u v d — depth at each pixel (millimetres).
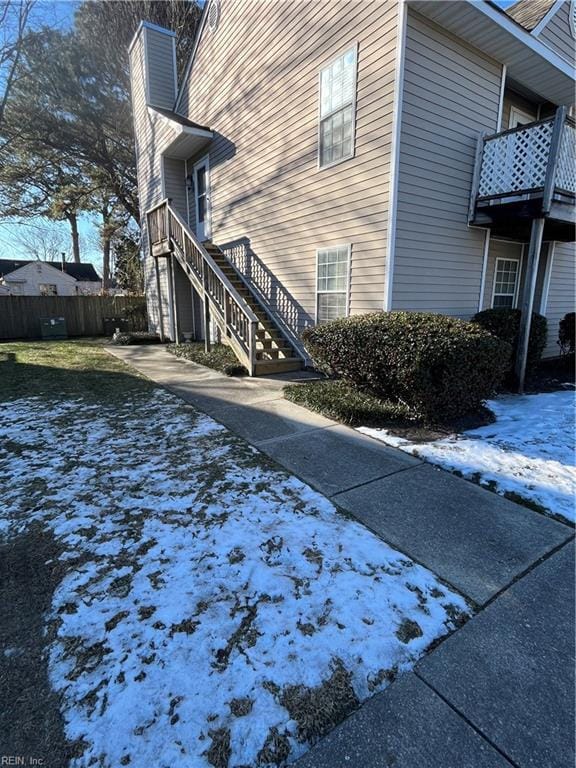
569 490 3082
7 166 15523
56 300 14539
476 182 6418
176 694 1527
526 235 7477
